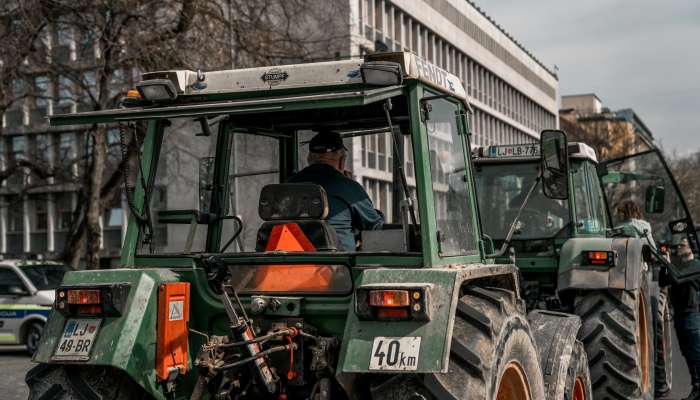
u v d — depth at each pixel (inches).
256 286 185.5
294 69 183.5
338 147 211.0
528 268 364.5
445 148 189.6
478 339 164.7
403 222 179.5
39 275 719.7
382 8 1689.2
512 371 182.2
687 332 399.5
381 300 155.5
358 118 219.9
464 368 159.3
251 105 172.4
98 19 845.8
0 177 1058.7
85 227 1033.5
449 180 189.3
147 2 847.7
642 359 341.4
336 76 180.4
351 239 198.4
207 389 181.3
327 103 166.9
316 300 180.5
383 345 154.6
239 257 186.2
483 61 2481.5
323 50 940.6
